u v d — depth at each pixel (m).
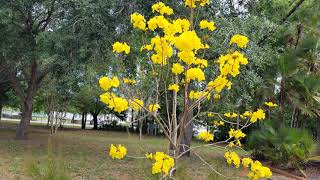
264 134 10.11
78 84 11.15
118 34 8.77
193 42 2.57
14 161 8.38
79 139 15.96
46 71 14.00
